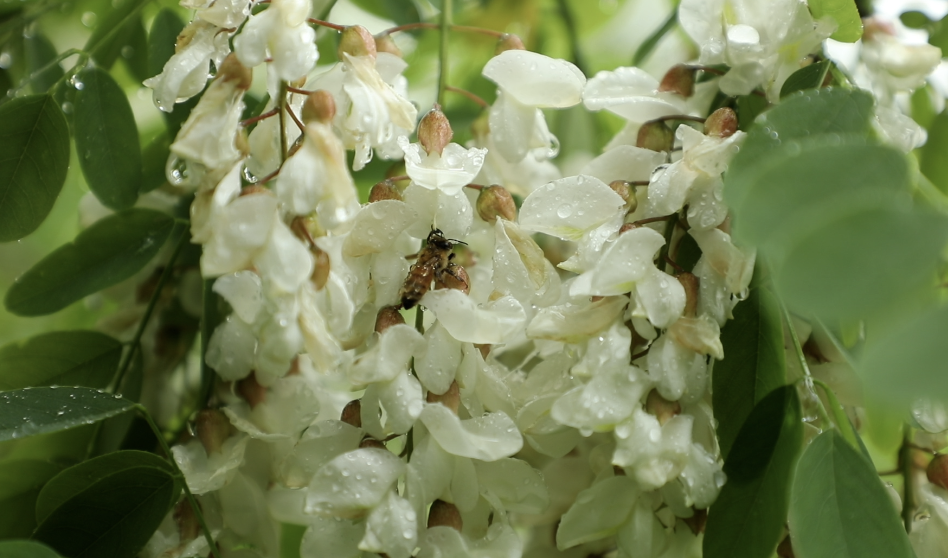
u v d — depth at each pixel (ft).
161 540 1.36
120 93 1.43
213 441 1.37
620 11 1.80
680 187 1.31
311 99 1.28
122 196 1.43
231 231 1.27
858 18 1.34
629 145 1.40
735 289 1.31
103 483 1.32
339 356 1.28
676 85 1.40
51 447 1.43
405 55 1.71
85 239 1.43
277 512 1.38
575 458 1.41
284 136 1.31
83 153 1.42
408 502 1.29
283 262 1.27
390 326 1.32
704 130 1.33
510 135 1.39
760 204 1.19
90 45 1.51
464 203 1.34
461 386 1.32
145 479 1.33
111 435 1.44
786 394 1.32
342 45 1.33
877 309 1.15
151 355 1.52
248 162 1.36
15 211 1.40
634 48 1.81
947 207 1.22
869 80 1.43
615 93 1.39
